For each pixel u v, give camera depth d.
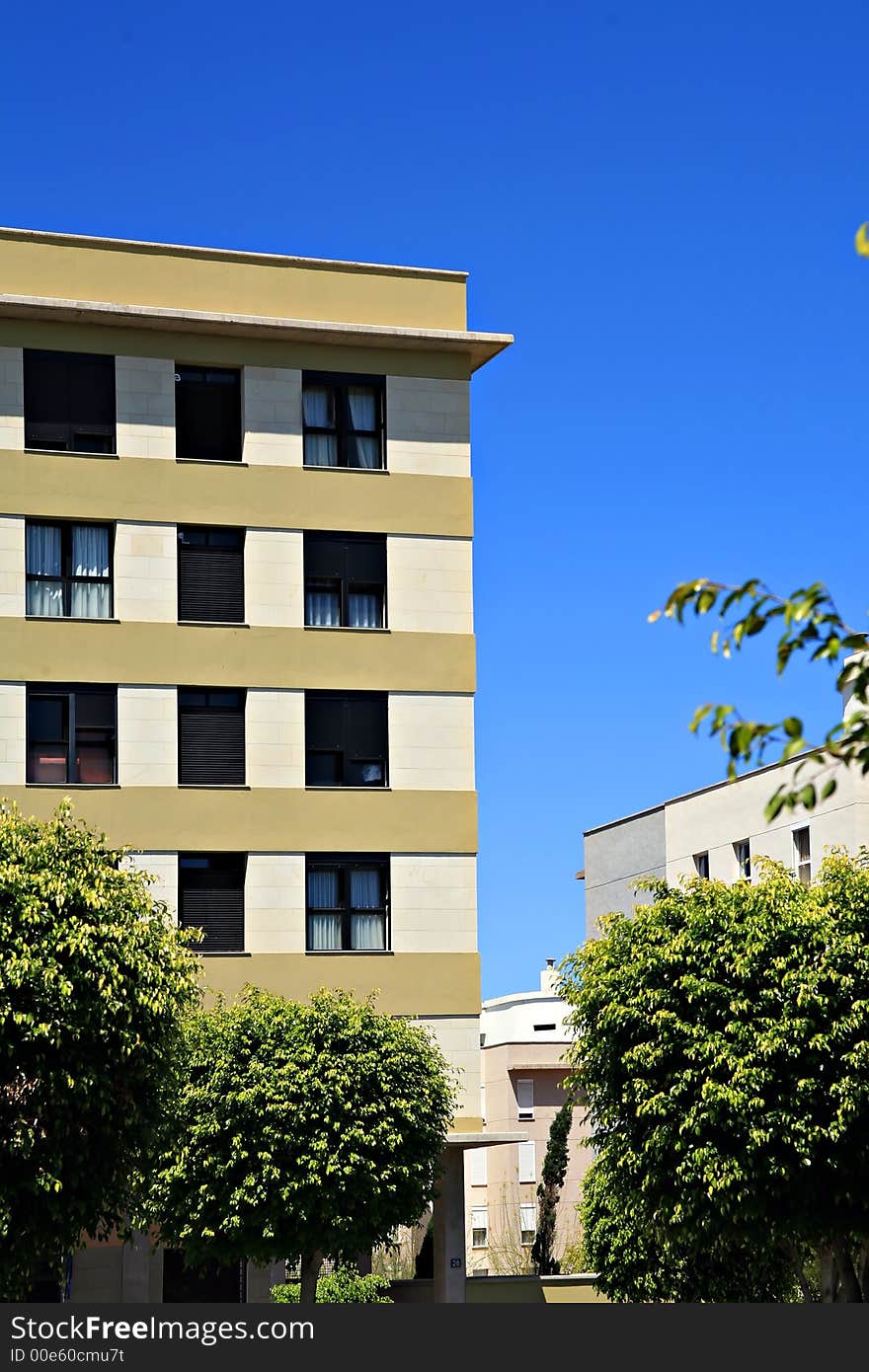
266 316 39.62
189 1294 39.00
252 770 38.22
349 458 39.97
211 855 38.00
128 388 38.56
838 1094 30.27
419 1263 43.31
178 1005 27.16
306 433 39.75
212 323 38.75
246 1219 33.09
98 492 38.06
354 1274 40.91
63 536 38.00
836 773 49.56
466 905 39.06
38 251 38.53
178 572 38.41
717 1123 30.75
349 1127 33.22
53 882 25.83
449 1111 36.12
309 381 39.91
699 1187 31.25
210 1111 33.22
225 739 38.34
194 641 38.25
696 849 56.94
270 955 37.72
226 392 39.56
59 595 37.75
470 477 40.47
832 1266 33.06
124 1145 26.39
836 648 9.12
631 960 33.22
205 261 39.53
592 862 63.66
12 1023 24.78
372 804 38.88
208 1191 33.16
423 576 39.88
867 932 31.64
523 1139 38.41
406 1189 33.94
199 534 38.81
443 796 39.31
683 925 33.12
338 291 40.31
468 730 39.69
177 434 39.00
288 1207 32.81
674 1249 38.91
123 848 29.09
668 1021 32.00
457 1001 38.66
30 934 25.38
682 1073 31.55
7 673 37.06
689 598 9.51
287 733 38.50
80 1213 25.50
